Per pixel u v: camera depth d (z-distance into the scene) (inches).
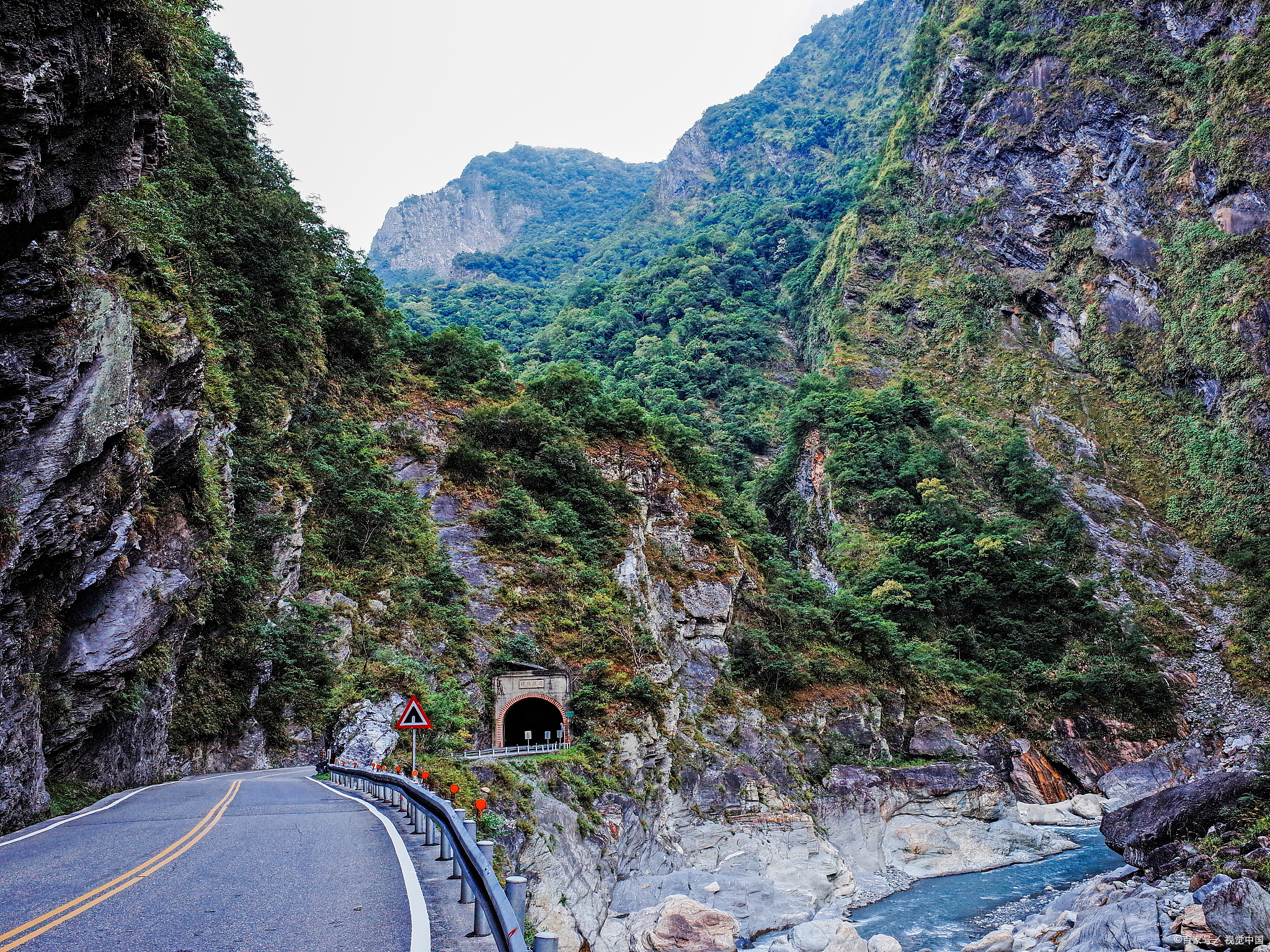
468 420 2751.0
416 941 328.2
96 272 929.5
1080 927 1359.5
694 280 7229.3
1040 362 5423.2
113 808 772.0
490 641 2003.0
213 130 2079.2
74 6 608.4
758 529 3489.2
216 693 1408.7
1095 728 3238.2
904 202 6535.4
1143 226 5251.0
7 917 356.8
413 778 738.8
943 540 3914.9
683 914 1411.2
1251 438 4436.5
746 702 2484.0
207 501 1358.3
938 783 2507.4
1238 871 1338.6
